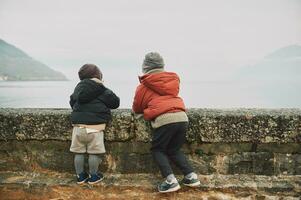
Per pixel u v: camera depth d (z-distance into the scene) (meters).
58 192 4.56
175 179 4.32
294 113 4.64
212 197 4.43
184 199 4.40
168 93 4.38
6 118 4.80
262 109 4.96
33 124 4.79
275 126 4.57
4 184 4.62
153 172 4.80
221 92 192.38
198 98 141.00
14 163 4.92
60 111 4.91
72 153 4.84
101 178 4.65
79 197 4.50
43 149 4.86
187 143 4.73
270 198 4.41
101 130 4.53
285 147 4.64
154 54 4.48
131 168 4.81
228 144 4.69
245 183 4.52
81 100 4.45
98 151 4.50
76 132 4.47
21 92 189.12
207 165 4.74
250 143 4.66
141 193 4.48
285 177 4.66
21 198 4.58
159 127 4.29
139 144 4.76
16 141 4.87
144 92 4.44
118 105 4.68
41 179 4.71
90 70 4.55
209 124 4.62
